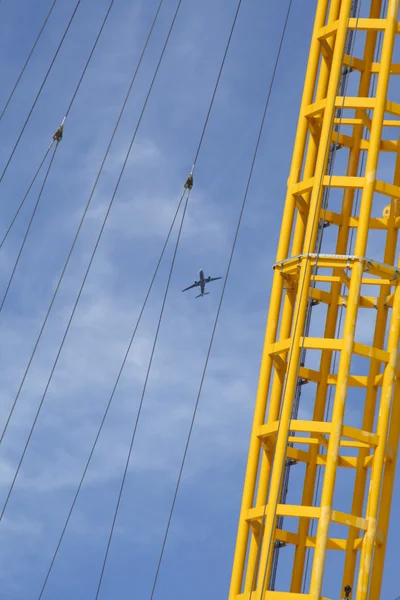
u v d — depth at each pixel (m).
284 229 138.25
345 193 141.25
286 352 136.38
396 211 139.88
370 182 136.00
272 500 128.50
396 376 134.00
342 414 129.62
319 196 136.50
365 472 134.12
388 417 131.12
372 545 127.25
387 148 139.38
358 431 129.75
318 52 143.00
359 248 134.38
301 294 134.38
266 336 135.62
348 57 142.12
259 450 133.00
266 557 127.31
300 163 140.12
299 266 135.88
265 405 133.75
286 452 131.12
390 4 140.75
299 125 141.25
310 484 134.75
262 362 134.88
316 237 137.12
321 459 135.25
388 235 139.38
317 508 127.62
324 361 137.12
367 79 142.62
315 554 126.38
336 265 134.62
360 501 132.88
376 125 137.38
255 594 127.06
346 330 132.25
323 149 137.62
